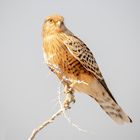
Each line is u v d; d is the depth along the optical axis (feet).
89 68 43.01
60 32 42.50
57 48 41.70
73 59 42.01
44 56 43.01
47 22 42.80
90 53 43.96
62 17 42.98
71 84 41.32
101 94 43.96
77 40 43.01
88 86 43.09
